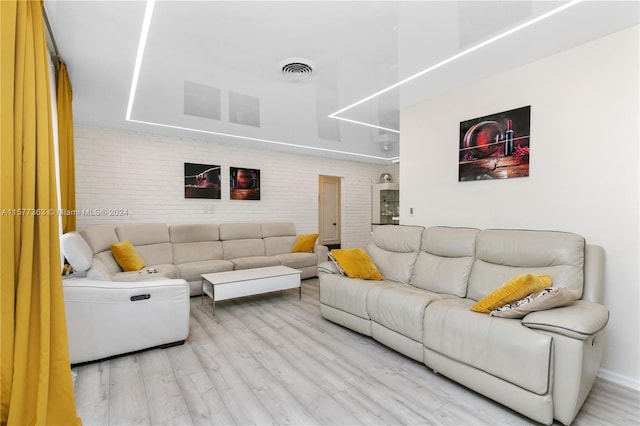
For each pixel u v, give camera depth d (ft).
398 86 10.14
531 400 5.23
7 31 3.80
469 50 7.85
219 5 6.04
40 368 4.17
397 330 7.70
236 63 8.47
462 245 8.95
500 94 9.27
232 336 9.08
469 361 6.08
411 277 9.85
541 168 8.42
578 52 7.68
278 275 12.03
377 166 26.17
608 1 5.90
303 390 6.30
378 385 6.52
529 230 7.91
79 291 7.21
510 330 5.57
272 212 20.21
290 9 6.19
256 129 15.26
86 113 12.73
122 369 7.11
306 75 9.21
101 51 7.80
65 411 4.53
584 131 7.61
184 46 7.59
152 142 15.99
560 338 5.12
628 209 6.98
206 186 17.52
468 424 5.32
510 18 6.50
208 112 12.62
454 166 10.59
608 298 7.25
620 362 7.03
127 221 15.37
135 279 10.36
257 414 5.54
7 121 3.79
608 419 5.50
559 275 6.77
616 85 7.09
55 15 6.27
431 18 6.50
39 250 4.32
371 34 7.12
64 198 8.76
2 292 3.78
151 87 10.06
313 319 10.59
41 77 4.57
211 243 15.87
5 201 3.78
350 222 24.61
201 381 6.61
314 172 22.29
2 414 3.85
